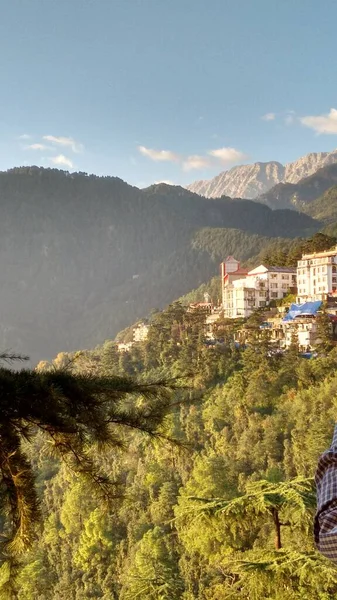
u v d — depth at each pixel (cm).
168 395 628
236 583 1504
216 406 7488
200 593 2380
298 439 5647
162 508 5856
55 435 574
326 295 10206
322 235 13062
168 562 4822
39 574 6375
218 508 1559
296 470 5325
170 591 2250
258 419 6706
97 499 635
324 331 8300
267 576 1366
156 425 616
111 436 591
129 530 6000
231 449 6519
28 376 556
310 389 6750
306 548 1497
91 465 600
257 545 2264
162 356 10906
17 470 543
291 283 12281
